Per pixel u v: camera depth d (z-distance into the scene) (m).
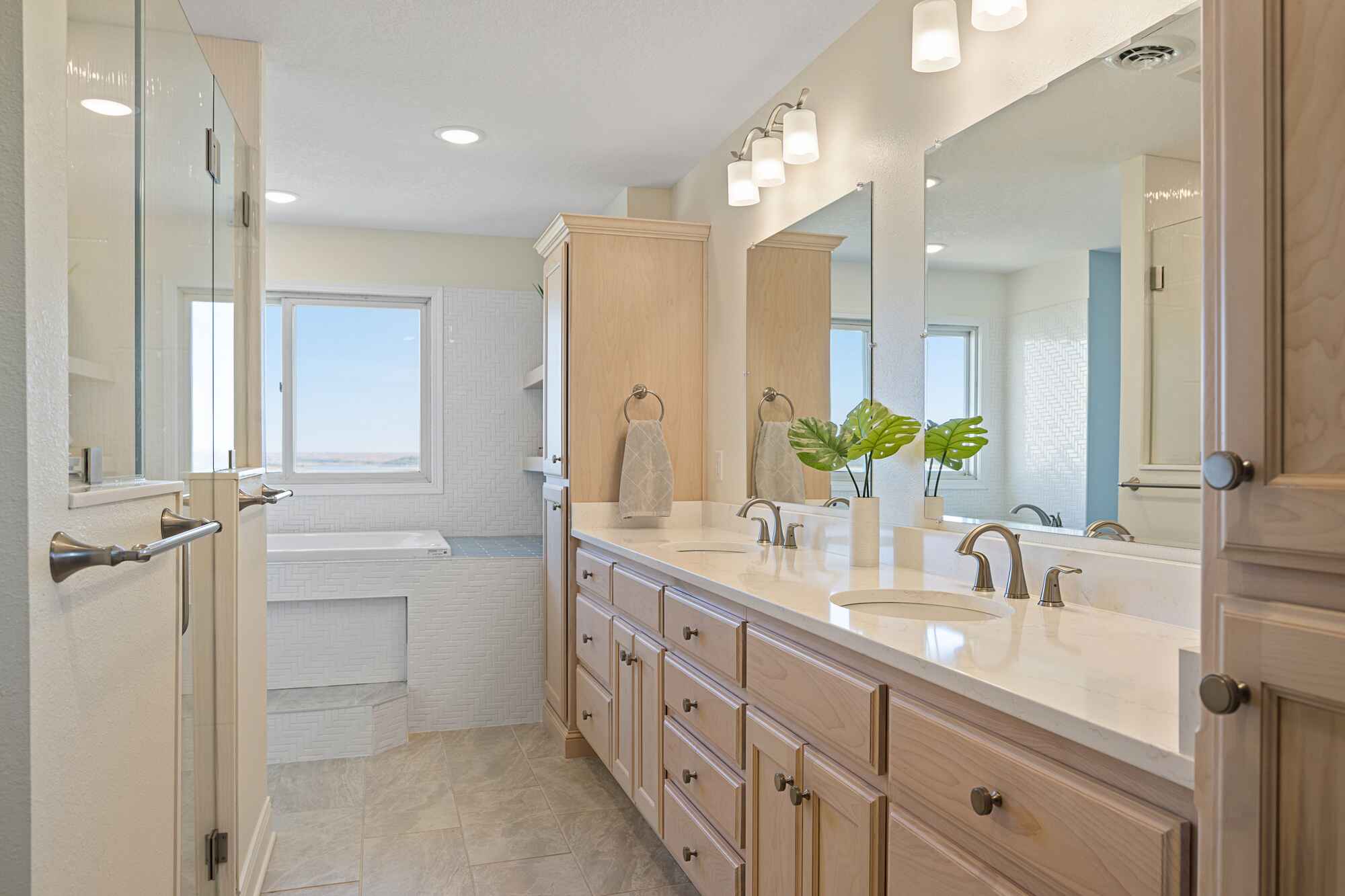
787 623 1.70
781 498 2.99
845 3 2.45
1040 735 1.07
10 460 0.84
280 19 2.52
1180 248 1.50
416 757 3.49
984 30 1.75
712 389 3.62
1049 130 1.81
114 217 1.19
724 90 3.02
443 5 2.44
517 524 5.14
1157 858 0.88
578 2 2.43
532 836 2.73
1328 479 0.66
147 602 1.26
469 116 3.24
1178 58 1.51
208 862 1.83
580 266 3.55
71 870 0.95
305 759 3.45
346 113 3.20
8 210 0.85
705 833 2.07
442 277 5.05
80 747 0.98
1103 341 1.66
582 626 3.30
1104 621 1.53
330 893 2.36
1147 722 0.96
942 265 2.15
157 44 1.43
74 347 1.02
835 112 2.67
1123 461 1.61
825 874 1.56
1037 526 1.84
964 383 2.07
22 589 0.84
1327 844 0.67
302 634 3.86
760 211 3.17
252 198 2.54
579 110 3.19
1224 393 0.75
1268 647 0.71
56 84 0.94
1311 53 0.67
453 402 5.05
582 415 3.55
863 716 1.42
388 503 4.96
